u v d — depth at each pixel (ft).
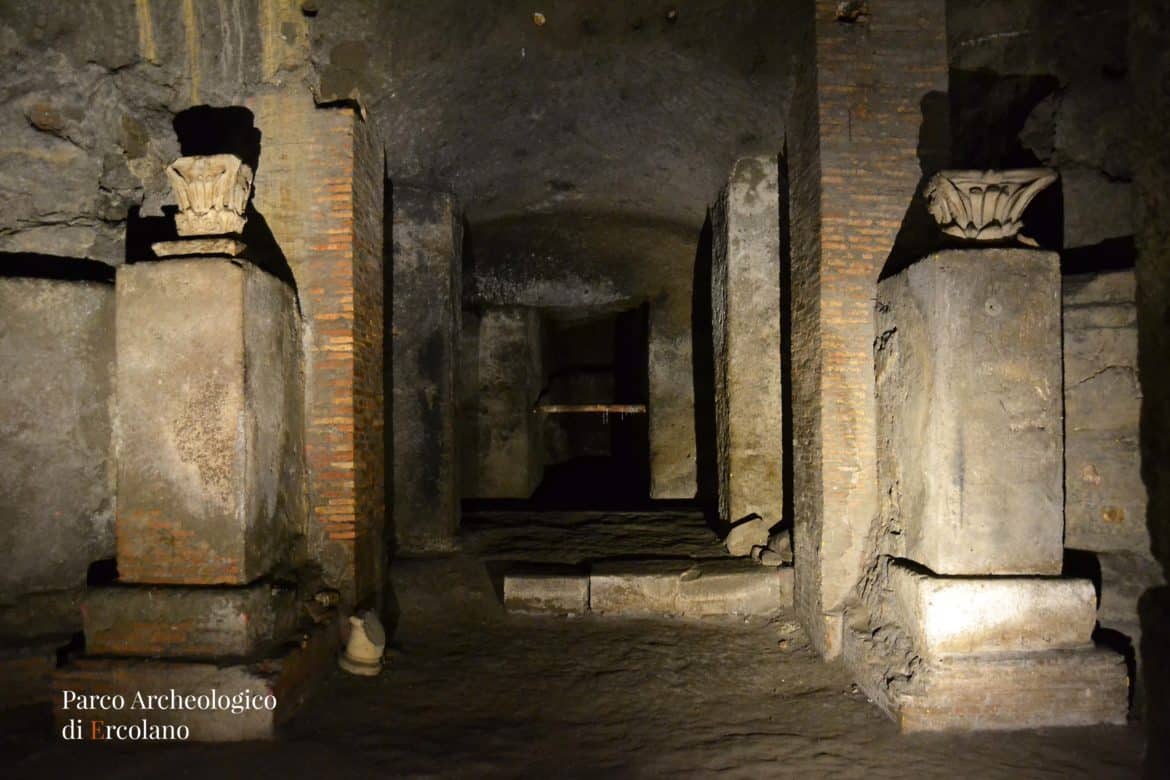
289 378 14.64
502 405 30.94
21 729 12.48
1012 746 11.97
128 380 12.73
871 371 15.38
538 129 20.51
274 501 13.87
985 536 12.78
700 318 28.40
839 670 15.05
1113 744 11.99
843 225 15.28
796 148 16.96
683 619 18.26
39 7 14.96
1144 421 13.12
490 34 16.40
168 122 15.76
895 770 11.47
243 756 11.55
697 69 17.33
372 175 16.85
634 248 29.63
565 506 28.50
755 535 20.43
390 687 14.38
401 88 16.47
